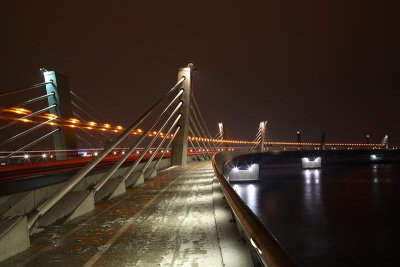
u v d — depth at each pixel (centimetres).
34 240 815
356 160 16512
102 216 1103
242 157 6656
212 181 2177
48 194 1266
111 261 643
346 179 8638
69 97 2991
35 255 696
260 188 7100
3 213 1035
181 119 3809
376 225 3834
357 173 10350
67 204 1122
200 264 609
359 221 4056
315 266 2609
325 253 2894
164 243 758
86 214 1141
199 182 2133
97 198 1495
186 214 1095
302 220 4162
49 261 655
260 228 448
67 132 2914
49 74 2914
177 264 613
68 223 1005
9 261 662
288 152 10806
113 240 799
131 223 985
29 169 2506
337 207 4959
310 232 3591
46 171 2383
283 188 7062
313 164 12331
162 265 612
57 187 1331
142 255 675
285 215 4469
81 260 655
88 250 722
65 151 2852
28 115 2736
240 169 7962
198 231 860
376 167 12900
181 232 855
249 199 5766
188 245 735
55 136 2916
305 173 10638
